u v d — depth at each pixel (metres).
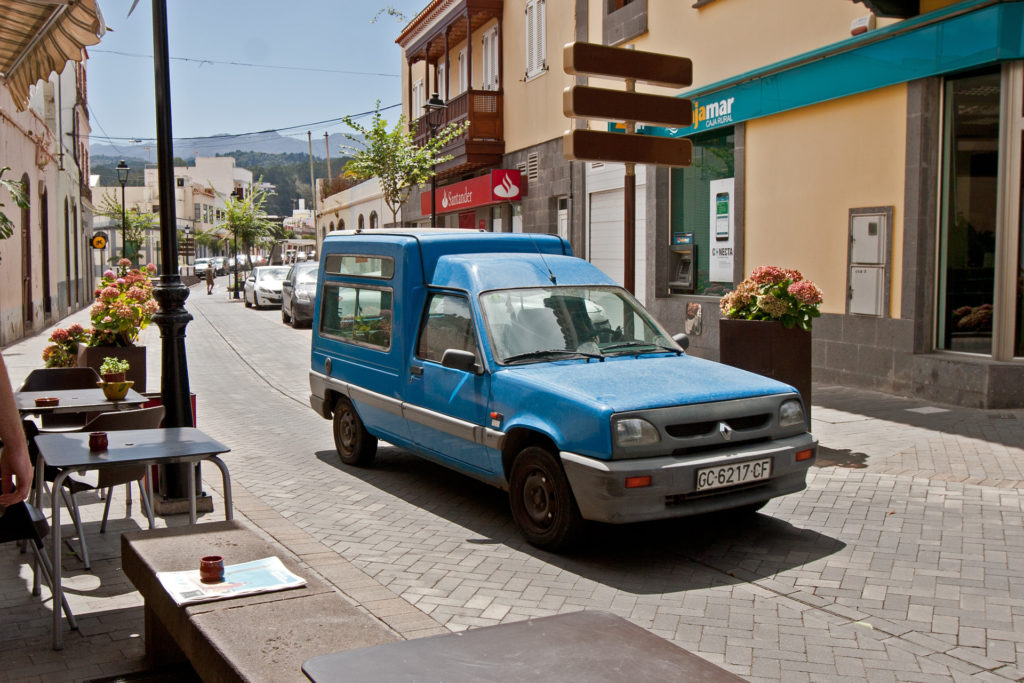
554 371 5.94
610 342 6.52
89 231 42.97
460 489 7.34
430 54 28.83
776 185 12.45
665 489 5.15
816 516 6.19
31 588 4.88
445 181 28.42
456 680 2.11
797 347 7.87
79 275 36.44
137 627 4.34
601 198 18.12
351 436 8.20
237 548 3.64
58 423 7.43
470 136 22.50
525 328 6.35
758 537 5.83
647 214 15.77
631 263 8.55
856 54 10.67
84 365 9.14
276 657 2.61
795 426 5.78
